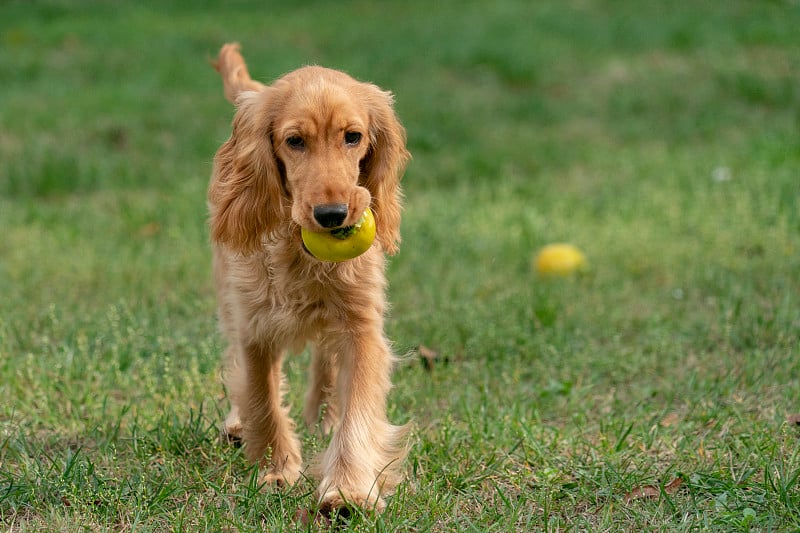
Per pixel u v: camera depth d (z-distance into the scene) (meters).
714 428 6.61
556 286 9.93
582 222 12.07
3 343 8.14
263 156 5.81
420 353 8.27
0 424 6.72
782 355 7.91
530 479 6.04
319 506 5.52
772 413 6.84
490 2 28.44
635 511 5.41
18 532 5.32
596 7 27.19
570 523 5.40
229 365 6.97
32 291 9.91
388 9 27.92
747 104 18.36
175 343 8.39
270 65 20.11
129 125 16.89
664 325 8.73
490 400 7.37
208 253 11.08
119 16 26.59
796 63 20.47
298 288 6.00
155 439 6.50
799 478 5.62
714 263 10.36
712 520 5.23
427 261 10.80
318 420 6.70
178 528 5.25
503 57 21.06
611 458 6.18
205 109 17.98
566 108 18.55
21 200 13.55
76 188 14.18
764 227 11.09
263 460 6.22
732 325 8.53
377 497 5.59
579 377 7.82
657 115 18.03
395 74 20.45
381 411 6.05
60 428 6.84
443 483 5.93
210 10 27.92
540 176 14.61
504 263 10.84
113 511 5.45
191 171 14.84
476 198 13.58
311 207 5.31
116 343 8.19
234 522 5.25
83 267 10.54
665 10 26.34
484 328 8.67
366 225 5.43
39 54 21.88
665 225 11.76
